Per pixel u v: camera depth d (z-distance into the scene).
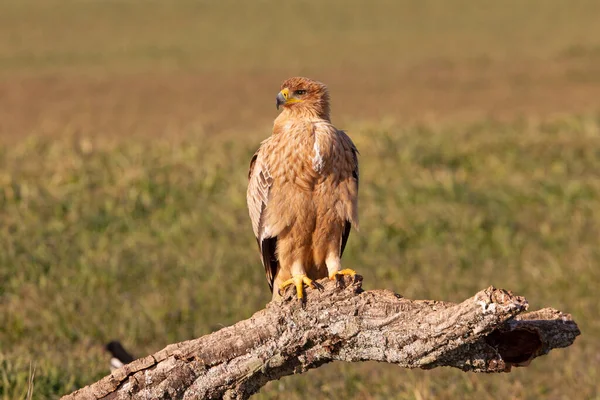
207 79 37.66
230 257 13.84
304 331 6.15
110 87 35.41
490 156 19.97
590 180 18.39
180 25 56.84
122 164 18.38
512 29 54.03
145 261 13.46
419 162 19.25
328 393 9.65
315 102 8.28
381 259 14.05
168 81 37.03
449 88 35.28
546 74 37.97
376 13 61.75
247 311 11.70
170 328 11.24
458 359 5.86
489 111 30.22
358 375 10.16
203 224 15.30
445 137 21.83
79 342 10.71
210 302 12.11
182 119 29.12
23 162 18.75
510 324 5.89
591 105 31.09
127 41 49.75
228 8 64.06
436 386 9.73
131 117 29.33
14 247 13.53
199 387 6.22
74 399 6.29
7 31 52.28
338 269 7.91
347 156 7.73
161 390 6.20
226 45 48.53
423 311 5.91
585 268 13.79
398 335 5.93
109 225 15.05
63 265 13.07
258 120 28.95
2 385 8.70
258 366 6.20
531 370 10.51
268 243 8.17
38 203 15.69
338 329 6.08
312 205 7.70
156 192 16.66
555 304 12.33
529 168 19.41
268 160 7.77
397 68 40.12
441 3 66.25
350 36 51.84
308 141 7.55
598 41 46.97
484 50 45.28
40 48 46.19
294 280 6.46
